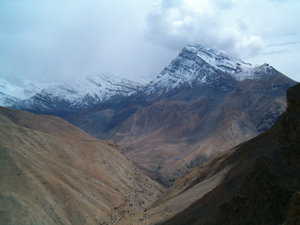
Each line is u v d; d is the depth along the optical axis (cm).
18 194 10788
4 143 12950
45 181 12194
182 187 12756
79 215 11750
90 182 15038
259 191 5072
